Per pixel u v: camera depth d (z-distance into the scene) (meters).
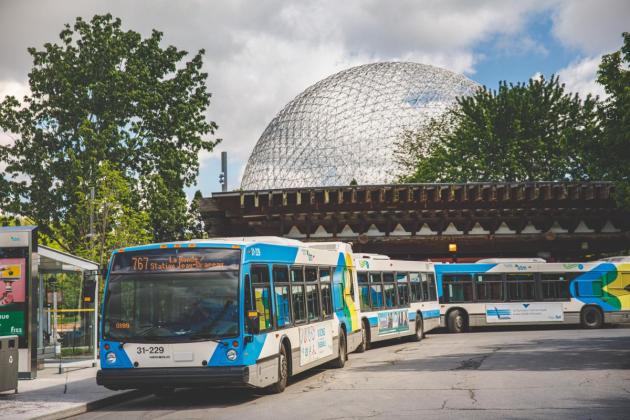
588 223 48.06
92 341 22.02
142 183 40.53
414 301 30.28
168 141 43.34
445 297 35.88
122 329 13.62
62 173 40.34
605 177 47.44
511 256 55.56
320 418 11.37
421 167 65.88
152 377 13.31
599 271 36.12
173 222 41.84
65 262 21.53
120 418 12.52
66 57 41.25
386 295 27.53
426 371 18.14
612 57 29.70
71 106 39.91
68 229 36.44
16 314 18.20
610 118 30.48
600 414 10.99
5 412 12.82
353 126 102.12
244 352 13.32
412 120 99.50
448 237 47.47
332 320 19.11
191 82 44.12
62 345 22.31
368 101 103.50
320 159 102.44
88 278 22.17
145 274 13.83
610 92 29.84
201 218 47.16
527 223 47.81
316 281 18.25
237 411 12.62
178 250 13.87
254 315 13.47
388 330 27.03
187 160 42.72
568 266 36.09
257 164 109.31
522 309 35.75
